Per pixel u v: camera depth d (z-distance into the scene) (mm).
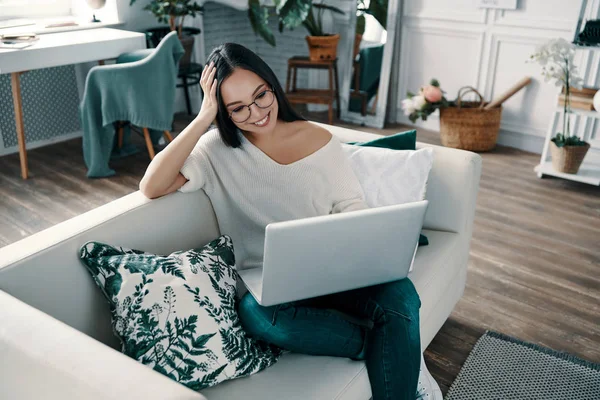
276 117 1539
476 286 2406
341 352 1369
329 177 1623
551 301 2307
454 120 3977
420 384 1510
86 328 1302
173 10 4047
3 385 1003
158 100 3379
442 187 1879
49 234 1293
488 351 1986
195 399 833
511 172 3693
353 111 4719
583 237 2848
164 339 1195
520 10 3838
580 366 1915
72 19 4223
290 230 1146
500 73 4062
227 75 1449
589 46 3293
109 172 3555
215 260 1386
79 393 870
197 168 1529
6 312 1021
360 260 1283
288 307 1334
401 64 4547
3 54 3121
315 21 4723
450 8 4133
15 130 3994
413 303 1421
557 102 3453
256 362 1299
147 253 1358
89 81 3289
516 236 2854
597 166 3639
